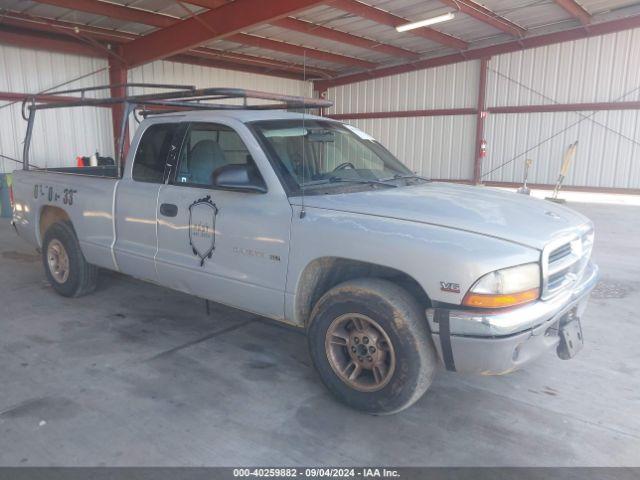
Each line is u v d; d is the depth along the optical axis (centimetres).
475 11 1394
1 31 1188
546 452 297
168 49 1262
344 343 340
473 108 1836
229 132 398
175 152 430
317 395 360
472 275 283
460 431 318
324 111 2195
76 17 1192
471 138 1858
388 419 331
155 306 538
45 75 1305
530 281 290
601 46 1577
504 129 1789
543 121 1711
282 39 1556
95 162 1212
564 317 344
